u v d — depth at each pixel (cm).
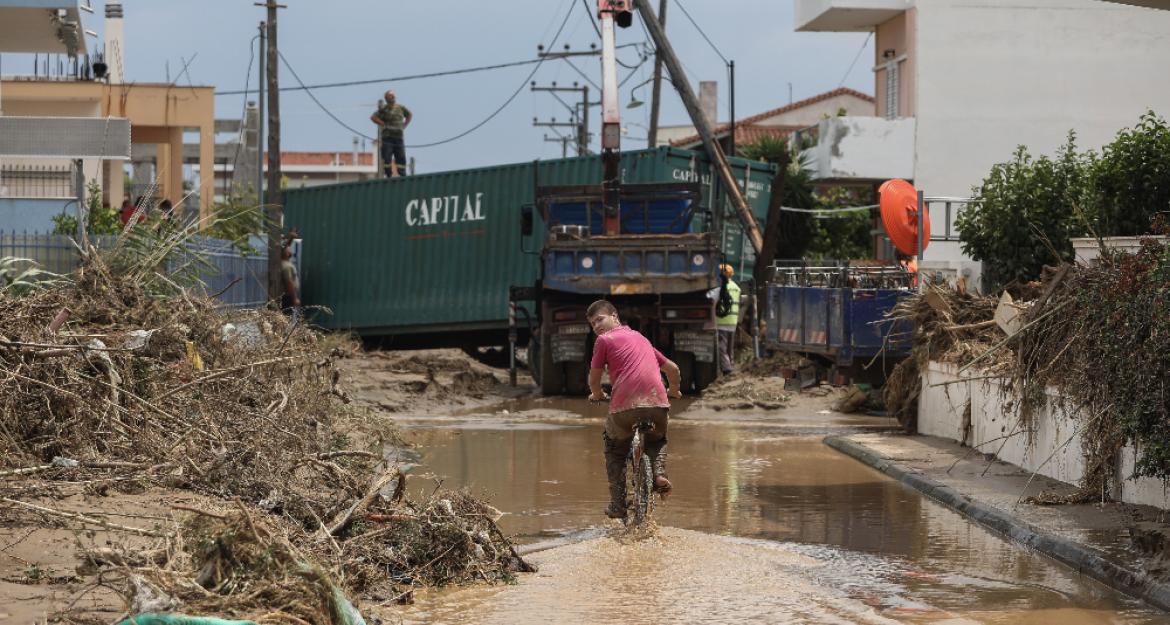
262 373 1188
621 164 2795
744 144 4572
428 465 1373
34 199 1938
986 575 836
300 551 704
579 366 2386
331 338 2375
